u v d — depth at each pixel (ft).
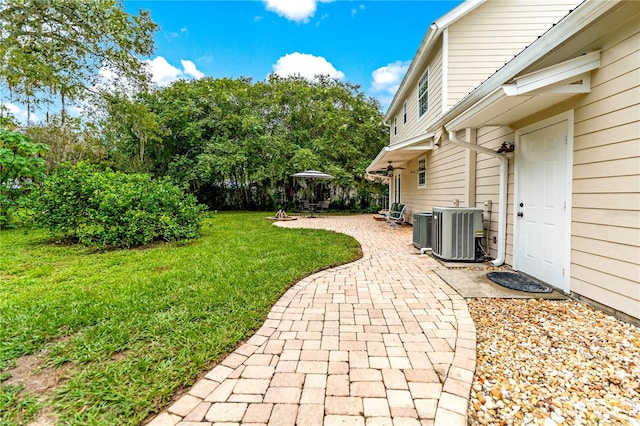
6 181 27.02
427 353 7.20
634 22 8.07
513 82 9.89
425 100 28.07
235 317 9.05
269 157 53.42
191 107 50.03
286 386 6.02
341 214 54.49
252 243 21.25
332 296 11.10
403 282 12.74
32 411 5.27
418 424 5.01
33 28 28.78
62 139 35.96
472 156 18.20
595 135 9.45
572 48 10.03
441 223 16.51
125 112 38.19
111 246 19.70
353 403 5.52
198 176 49.60
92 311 9.27
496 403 5.53
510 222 14.56
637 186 8.09
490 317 9.18
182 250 18.71
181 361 6.78
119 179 22.06
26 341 7.54
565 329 8.27
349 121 57.11
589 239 9.77
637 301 8.16
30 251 18.38
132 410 5.34
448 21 21.83
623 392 5.75
